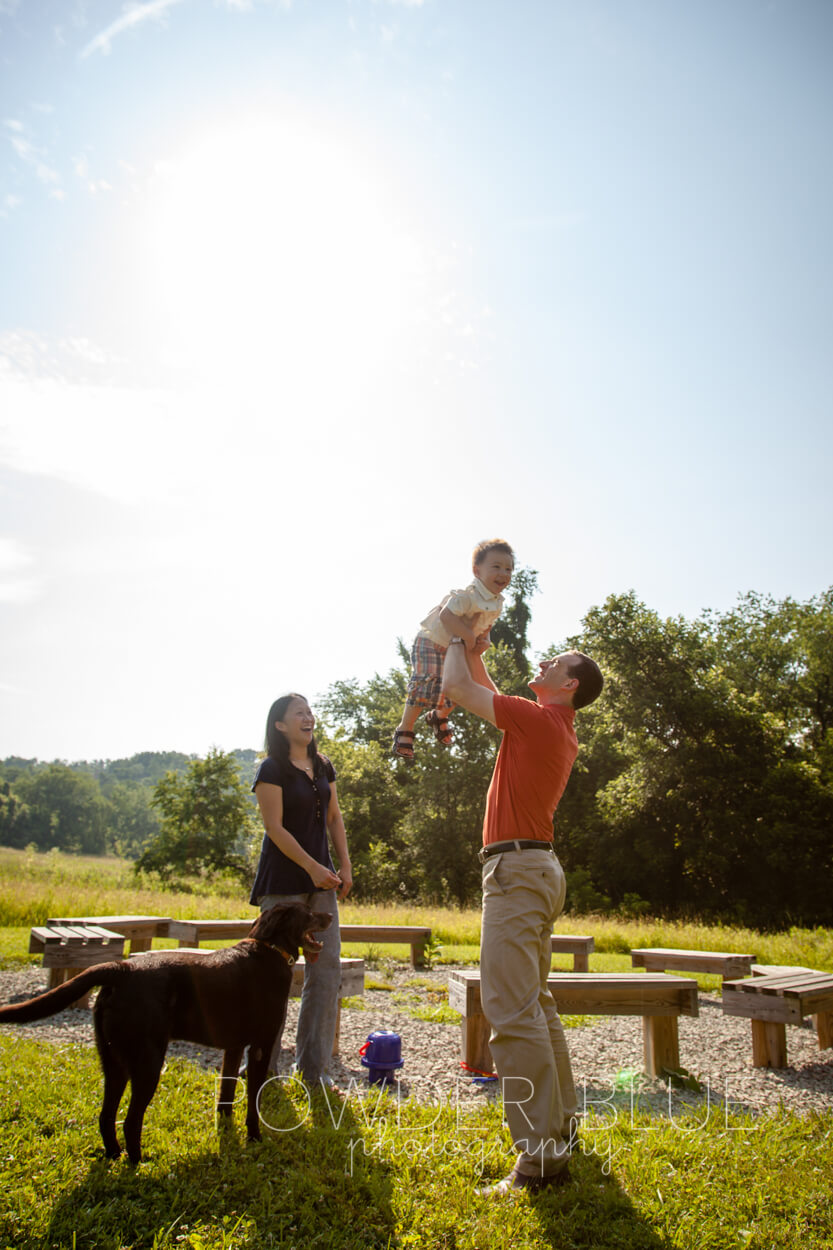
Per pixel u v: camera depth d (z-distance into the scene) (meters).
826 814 31.69
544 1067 3.19
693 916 31.28
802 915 30.97
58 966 6.06
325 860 4.42
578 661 3.78
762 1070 5.75
